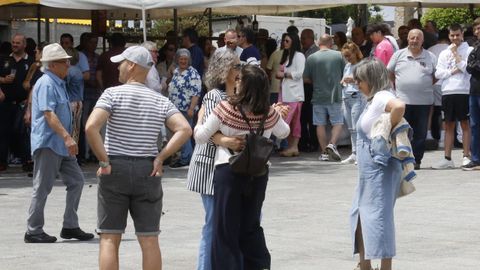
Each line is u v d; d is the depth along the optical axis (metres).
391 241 10.58
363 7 30.11
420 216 15.50
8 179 21.80
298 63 24.98
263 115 9.85
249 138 9.65
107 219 9.70
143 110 9.71
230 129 9.78
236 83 10.05
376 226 10.52
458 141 27.12
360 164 10.72
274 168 23.00
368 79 10.59
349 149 27.45
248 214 9.99
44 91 13.36
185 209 16.58
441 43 25.34
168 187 19.66
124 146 9.66
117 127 9.66
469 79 21.62
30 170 23.36
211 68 10.12
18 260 12.29
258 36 26.95
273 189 19.08
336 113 24.59
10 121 23.53
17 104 23.36
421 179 20.27
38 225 13.64
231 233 9.83
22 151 23.42
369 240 10.54
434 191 18.42
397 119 10.43
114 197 9.66
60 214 16.31
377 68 10.59
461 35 21.69
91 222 15.38
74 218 13.85
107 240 9.73
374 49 23.41
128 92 9.73
